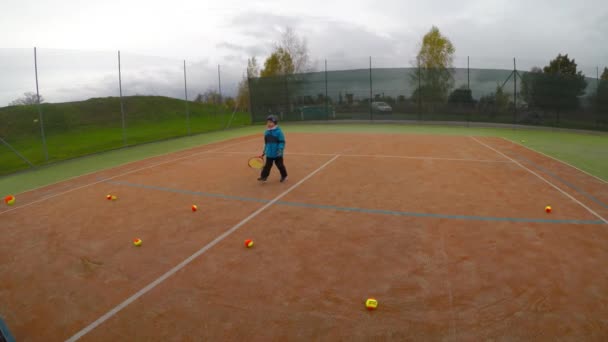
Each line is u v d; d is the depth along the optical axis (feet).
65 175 36.09
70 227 20.79
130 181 31.22
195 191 27.07
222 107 76.95
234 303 12.72
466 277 13.88
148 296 13.41
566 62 113.50
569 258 15.12
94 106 64.80
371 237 17.78
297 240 17.70
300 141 53.01
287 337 10.92
